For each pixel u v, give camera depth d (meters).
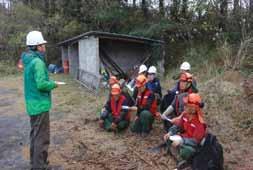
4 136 7.25
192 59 14.62
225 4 16.17
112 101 7.14
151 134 6.89
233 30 15.04
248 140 6.52
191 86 6.03
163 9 19.23
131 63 16.61
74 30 22.78
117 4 20.62
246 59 11.75
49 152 6.08
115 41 16.23
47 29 24.67
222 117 7.75
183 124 4.96
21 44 24.47
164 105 6.66
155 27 17.03
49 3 26.53
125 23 20.27
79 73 16.09
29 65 4.66
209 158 4.71
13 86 15.35
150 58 15.66
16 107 10.42
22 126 8.09
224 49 12.84
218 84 9.97
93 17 21.56
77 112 9.24
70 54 19.56
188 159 4.86
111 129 7.10
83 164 5.52
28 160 5.80
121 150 6.12
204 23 16.66
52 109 9.72
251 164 5.46
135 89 7.28
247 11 14.67
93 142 6.58
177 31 17.39
